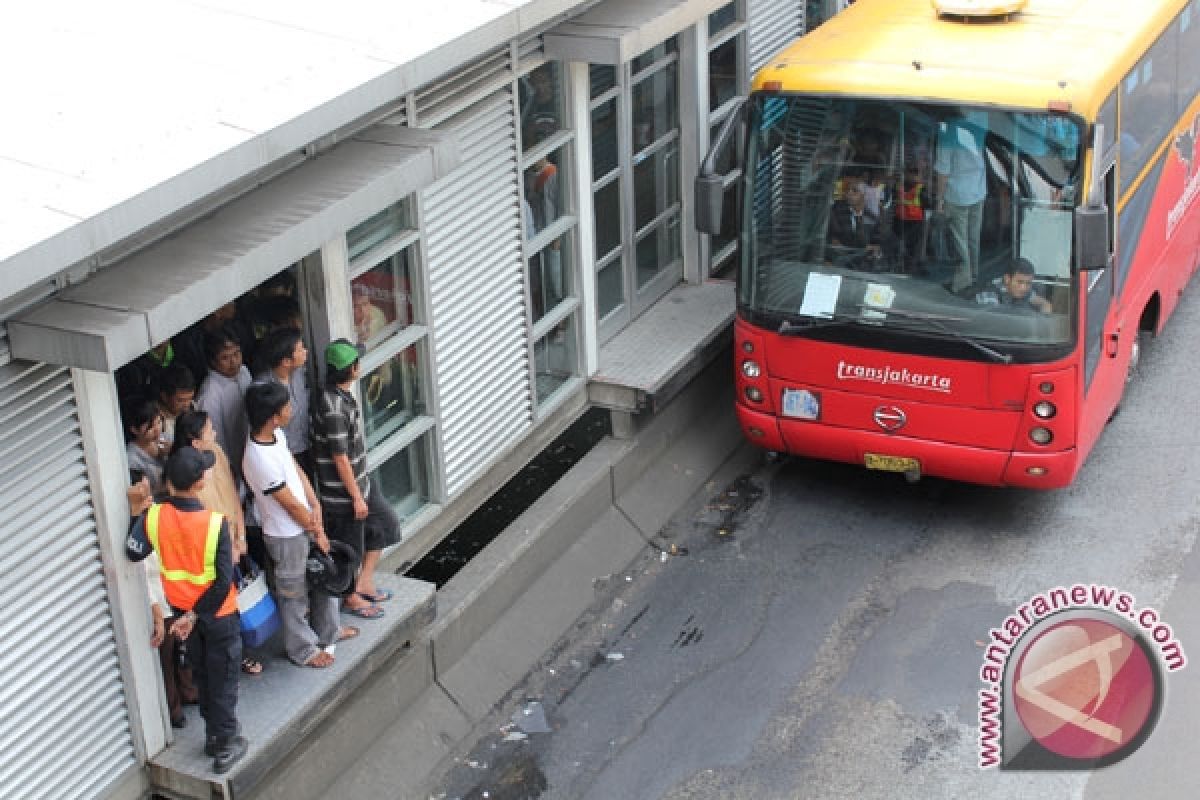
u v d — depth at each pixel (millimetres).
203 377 8766
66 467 7113
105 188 6426
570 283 10961
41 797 7254
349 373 8258
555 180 10633
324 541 8156
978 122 9570
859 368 10281
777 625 9953
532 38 9898
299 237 7414
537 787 8656
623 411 11086
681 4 10430
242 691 8172
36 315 6629
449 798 8602
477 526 10344
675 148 12266
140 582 7594
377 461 9289
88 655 7406
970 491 11273
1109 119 9867
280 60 7848
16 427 6801
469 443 10086
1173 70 11547
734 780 8648
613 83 11164
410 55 7969
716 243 13000
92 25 8234
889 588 10266
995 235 9695
